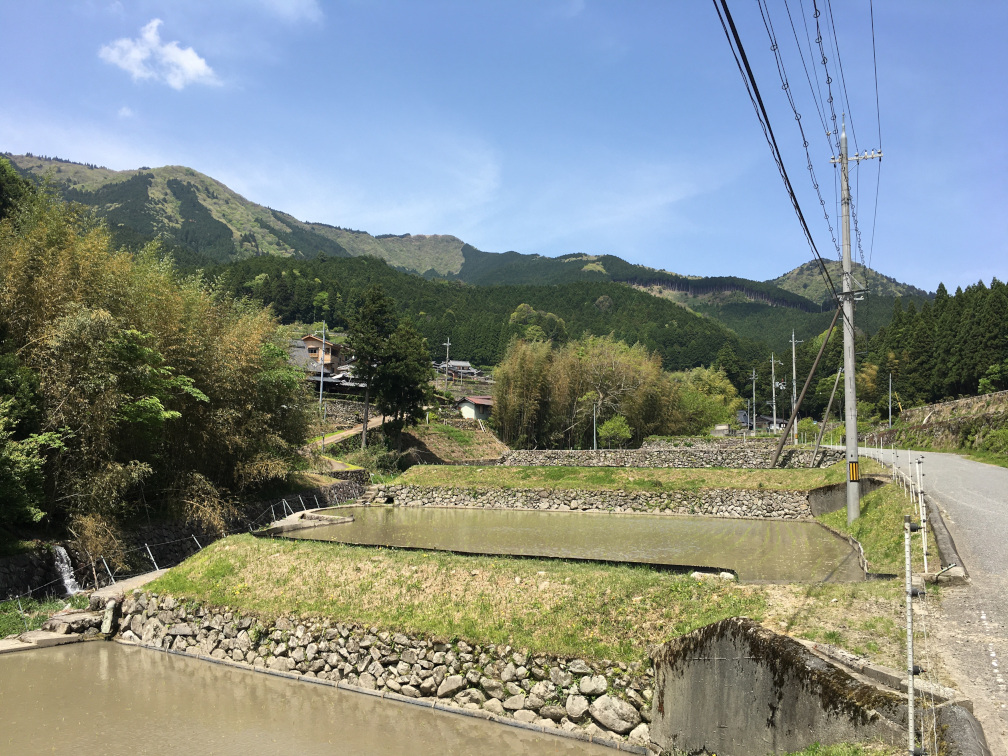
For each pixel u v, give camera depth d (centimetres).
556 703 1155
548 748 1086
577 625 1226
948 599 1103
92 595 1773
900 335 7544
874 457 3522
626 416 6531
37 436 1789
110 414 1989
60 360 1938
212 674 1436
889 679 773
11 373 1819
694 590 1216
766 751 848
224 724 1191
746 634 911
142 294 2286
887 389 7331
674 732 1018
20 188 3519
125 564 2031
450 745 1103
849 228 2455
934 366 6544
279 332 3525
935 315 7212
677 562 2041
